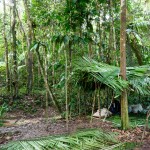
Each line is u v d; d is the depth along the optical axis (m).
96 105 7.44
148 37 8.65
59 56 8.13
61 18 6.53
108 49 7.64
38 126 6.23
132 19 8.63
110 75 5.20
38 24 8.24
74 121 6.51
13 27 10.55
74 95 7.38
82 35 6.67
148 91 5.57
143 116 6.68
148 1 9.27
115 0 7.68
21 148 3.82
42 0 8.04
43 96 10.09
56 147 3.94
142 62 8.24
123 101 5.46
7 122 6.96
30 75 11.27
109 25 7.70
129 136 5.07
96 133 4.59
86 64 5.48
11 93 9.92
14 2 10.59
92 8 7.11
